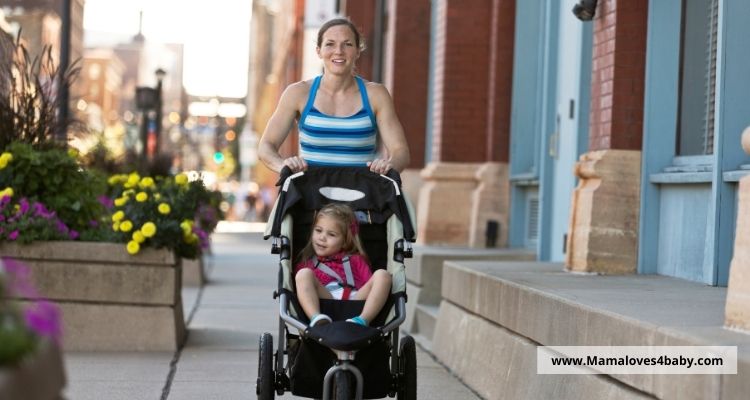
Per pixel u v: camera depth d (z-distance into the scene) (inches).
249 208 4894.2
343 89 568.4
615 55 761.0
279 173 531.5
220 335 943.0
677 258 725.3
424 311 969.5
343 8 2102.6
